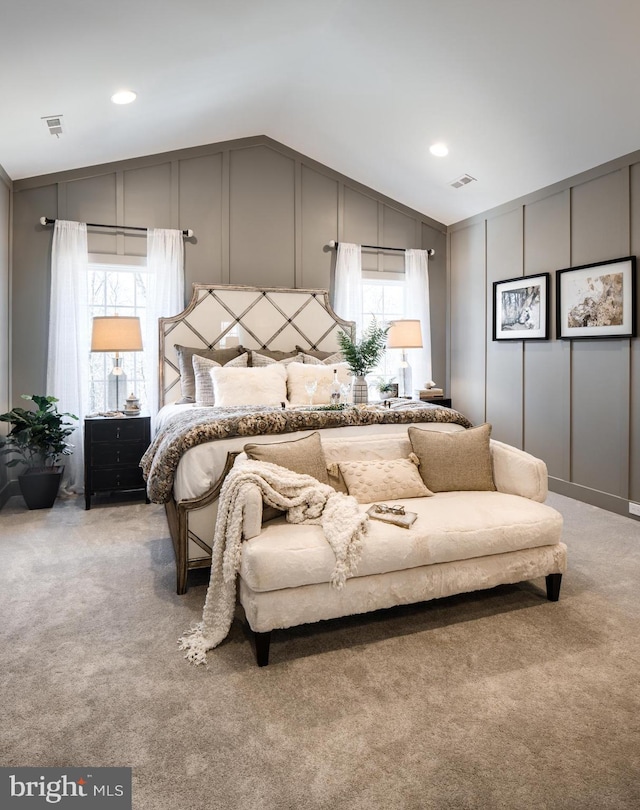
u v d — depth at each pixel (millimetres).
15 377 4434
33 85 3105
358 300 5395
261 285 5145
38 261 4461
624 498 3902
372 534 2156
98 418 4102
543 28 2945
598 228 4047
